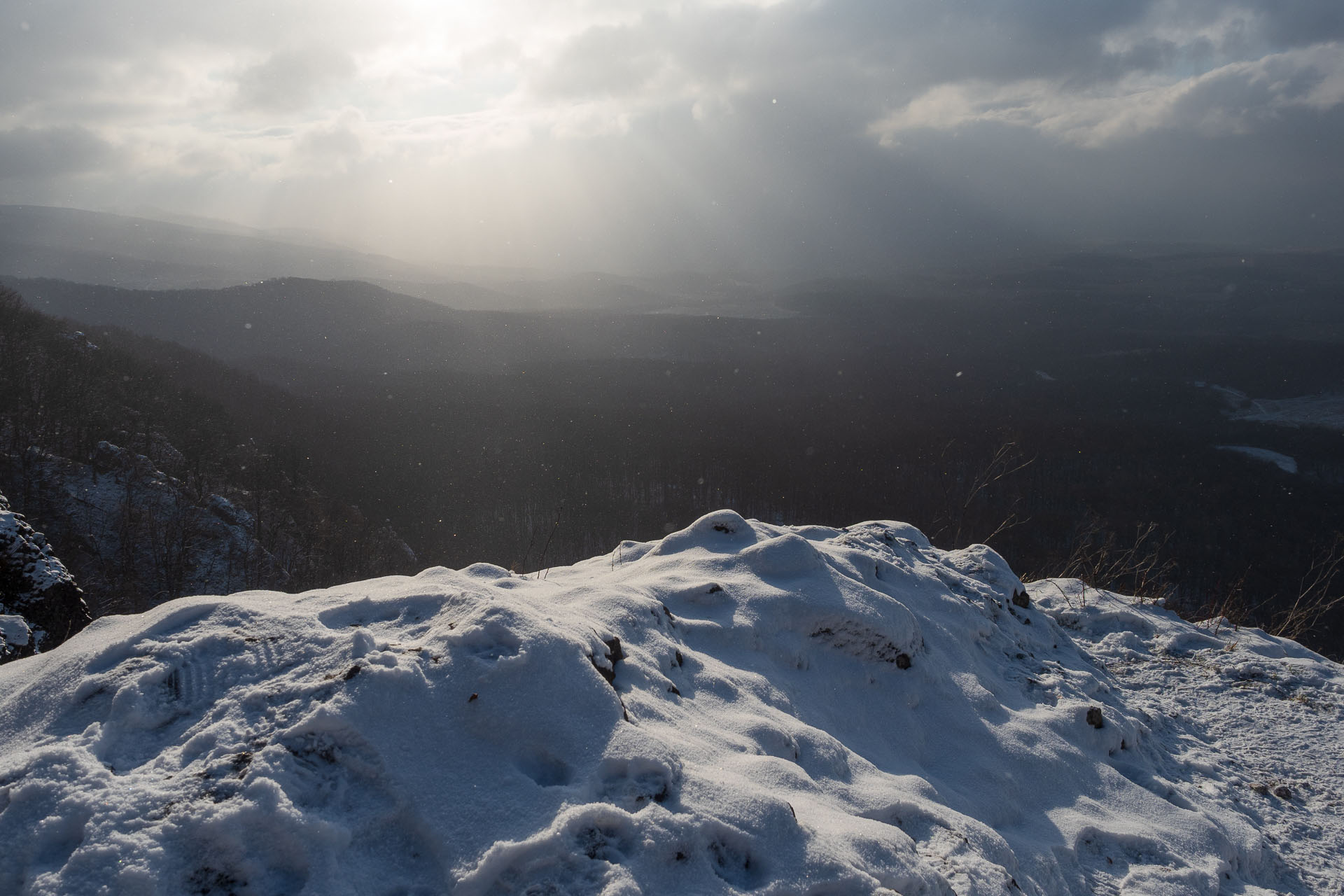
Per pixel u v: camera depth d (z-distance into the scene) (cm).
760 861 234
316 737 240
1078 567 855
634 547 577
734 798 250
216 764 228
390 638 298
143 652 278
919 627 496
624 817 229
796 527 623
